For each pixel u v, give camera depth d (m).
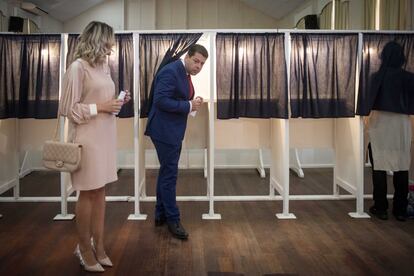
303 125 3.91
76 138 2.04
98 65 2.11
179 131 2.76
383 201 3.26
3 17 5.20
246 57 3.21
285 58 3.16
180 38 3.15
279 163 3.55
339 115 3.29
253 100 3.25
